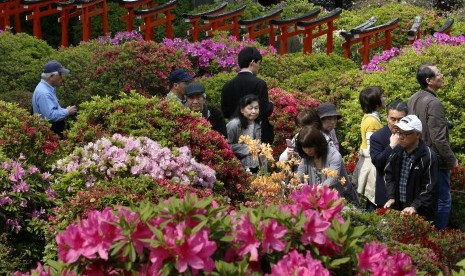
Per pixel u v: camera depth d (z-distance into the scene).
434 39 15.40
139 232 4.59
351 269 4.79
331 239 4.78
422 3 23.11
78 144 8.38
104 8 17.42
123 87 12.92
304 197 5.04
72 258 4.59
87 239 4.59
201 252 4.48
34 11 17.28
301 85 13.95
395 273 4.76
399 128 8.27
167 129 8.39
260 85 10.13
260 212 4.84
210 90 13.45
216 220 4.70
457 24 19.55
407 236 7.66
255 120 9.90
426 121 9.14
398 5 20.52
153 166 7.59
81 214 6.93
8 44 13.45
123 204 6.98
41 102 10.19
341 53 19.17
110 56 12.98
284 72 15.08
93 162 7.61
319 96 13.31
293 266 4.52
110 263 4.65
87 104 8.59
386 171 8.57
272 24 17.58
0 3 17.52
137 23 18.48
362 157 9.32
